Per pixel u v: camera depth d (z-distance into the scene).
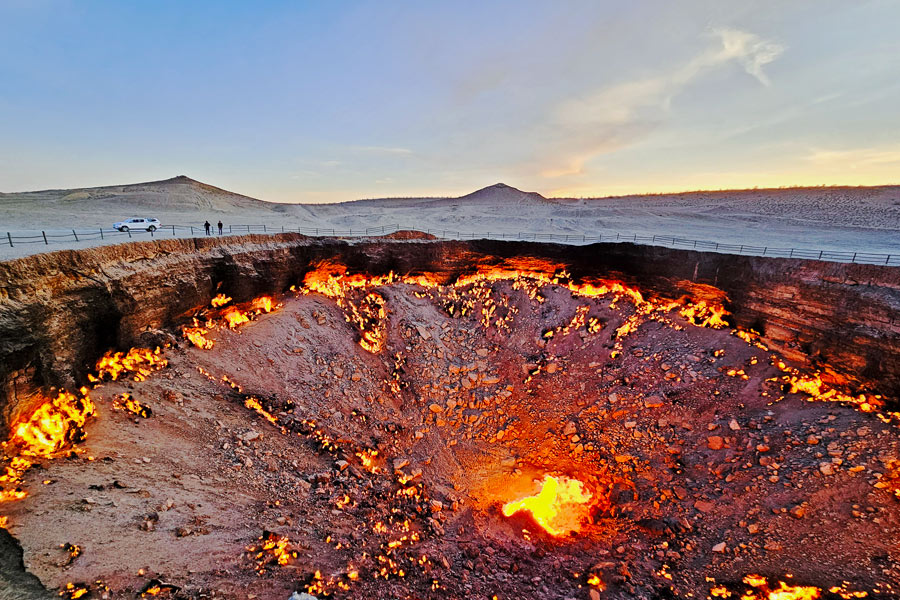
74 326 13.99
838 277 19.72
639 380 23.36
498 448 22.19
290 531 12.38
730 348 22.89
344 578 11.13
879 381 17.39
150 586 8.76
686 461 18.36
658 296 28.53
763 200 107.56
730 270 24.56
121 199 93.56
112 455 12.26
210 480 13.22
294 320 25.59
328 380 22.84
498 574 13.55
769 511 14.77
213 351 20.17
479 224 96.31
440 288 34.25
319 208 144.25
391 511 15.64
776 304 22.00
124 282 16.50
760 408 19.33
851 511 13.78
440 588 12.10
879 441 15.62
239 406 17.86
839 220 78.81
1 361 10.95
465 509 17.55
